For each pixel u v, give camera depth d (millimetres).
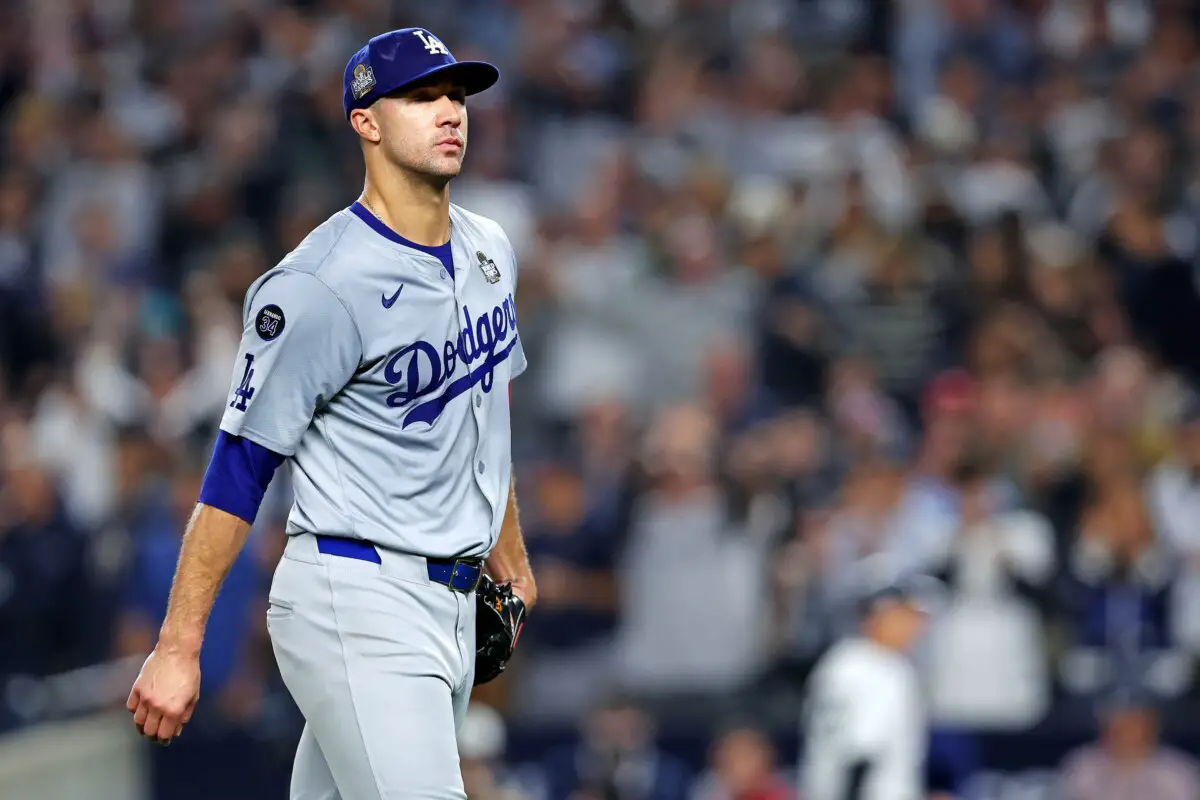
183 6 61281
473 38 58344
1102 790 34500
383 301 13922
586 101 56406
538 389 46625
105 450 43719
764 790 33906
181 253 52125
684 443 39375
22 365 48188
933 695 35688
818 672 37375
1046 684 36281
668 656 38281
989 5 58656
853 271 48656
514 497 15945
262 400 13797
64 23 60281
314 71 56406
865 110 54844
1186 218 52062
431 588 14195
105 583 38281
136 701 13594
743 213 50281
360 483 14070
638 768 34969
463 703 14859
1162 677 36719
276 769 36031
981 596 36000
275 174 53125
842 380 44219
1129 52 57406
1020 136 54062
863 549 38062
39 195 53219
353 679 13953
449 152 14055
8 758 31703
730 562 38406
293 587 14164
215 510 13828
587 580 39875
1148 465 40531
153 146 55500
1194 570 37812
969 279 48281
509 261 15234
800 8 59625
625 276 47781
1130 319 48812
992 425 41094
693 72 55938
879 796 30188
